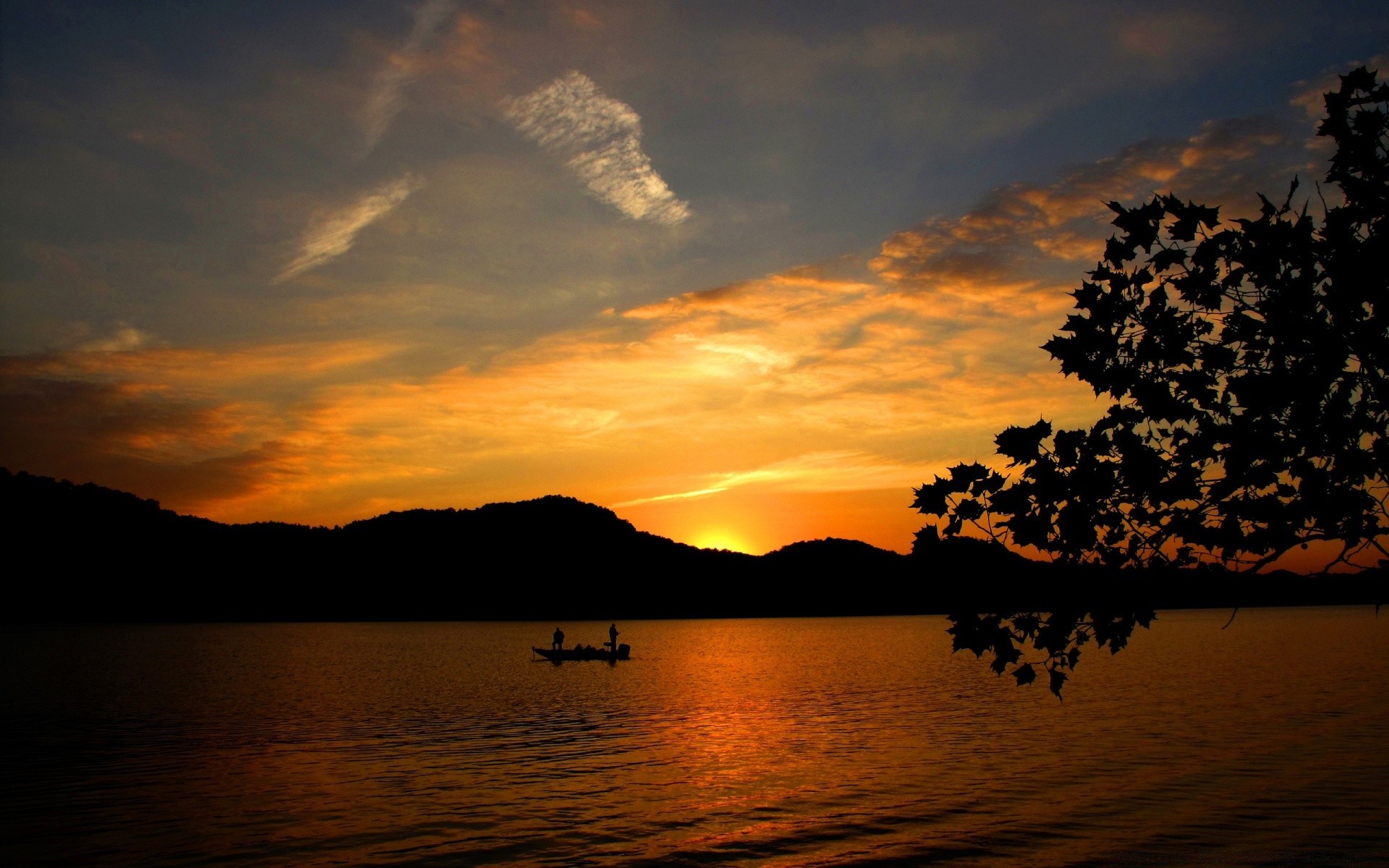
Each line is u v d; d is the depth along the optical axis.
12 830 23.70
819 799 27.17
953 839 22.81
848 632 167.00
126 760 34.06
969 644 7.54
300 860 21.17
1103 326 7.68
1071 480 7.26
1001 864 20.91
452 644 123.62
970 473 7.75
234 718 45.91
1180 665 73.56
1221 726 40.44
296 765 32.88
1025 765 31.94
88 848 22.05
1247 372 7.36
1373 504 6.74
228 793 27.98
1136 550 7.40
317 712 48.50
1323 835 22.70
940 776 30.25
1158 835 22.88
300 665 83.56
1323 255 7.11
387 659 91.81
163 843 22.52
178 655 96.94
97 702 53.09
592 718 45.94
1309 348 6.95
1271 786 27.98
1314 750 33.94
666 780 29.92
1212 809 25.36
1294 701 48.91
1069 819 24.52
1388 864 20.52
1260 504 6.97
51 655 95.75
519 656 96.75
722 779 30.11
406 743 37.94
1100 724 41.59
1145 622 7.23
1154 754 33.75
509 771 31.61
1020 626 7.50
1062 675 7.46
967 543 7.68
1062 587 7.46
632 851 22.00
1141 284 7.77
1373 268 6.73
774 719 44.97
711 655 99.81
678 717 46.16
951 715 45.62
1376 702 48.03
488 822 24.53
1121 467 7.19
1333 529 6.82
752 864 21.14
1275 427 6.94
